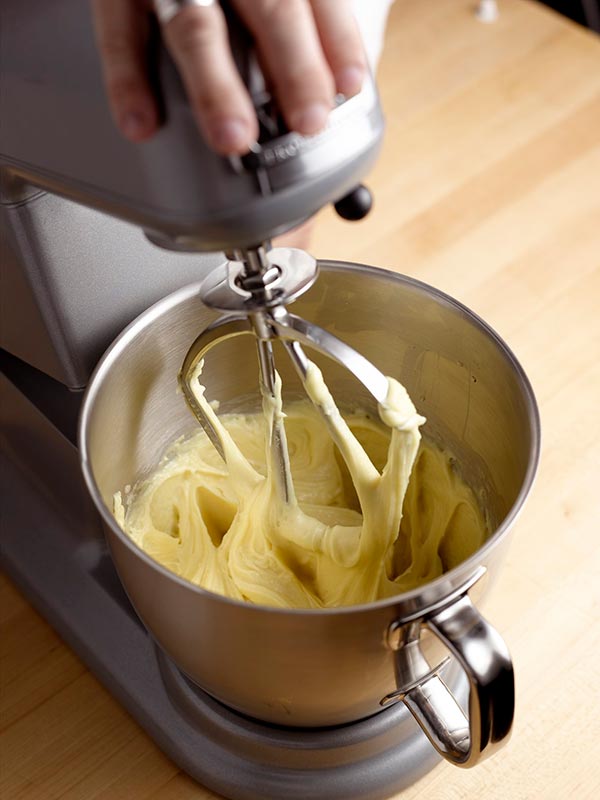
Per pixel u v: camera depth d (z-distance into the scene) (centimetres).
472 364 53
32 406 57
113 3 33
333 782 51
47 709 57
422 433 60
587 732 54
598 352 71
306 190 35
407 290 53
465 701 55
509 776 52
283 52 32
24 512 64
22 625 61
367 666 43
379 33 64
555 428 67
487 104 88
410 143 85
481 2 96
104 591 59
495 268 76
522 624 58
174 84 33
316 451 63
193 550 58
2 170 44
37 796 53
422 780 53
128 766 54
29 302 51
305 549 54
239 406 62
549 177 82
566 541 62
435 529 60
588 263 76
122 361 51
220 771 52
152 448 58
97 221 49
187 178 34
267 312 43
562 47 92
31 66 37
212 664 44
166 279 54
